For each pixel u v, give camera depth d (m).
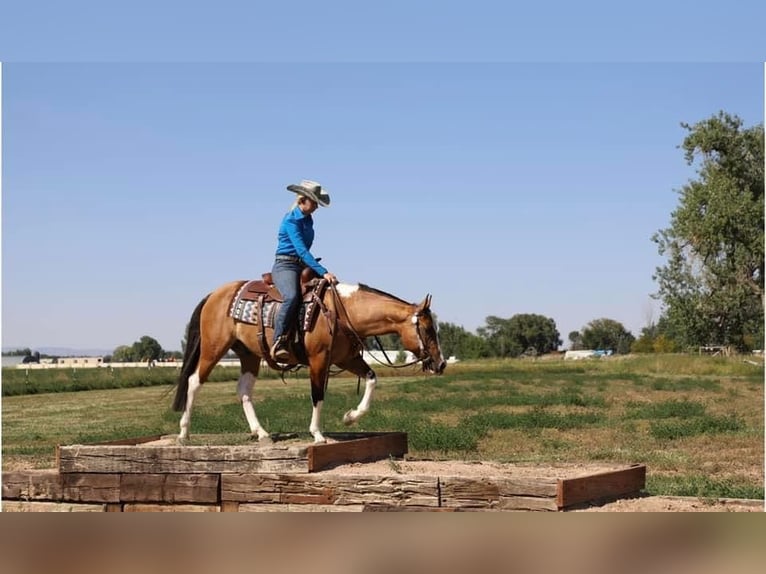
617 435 17.28
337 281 9.89
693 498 8.52
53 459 14.91
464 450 14.93
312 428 9.71
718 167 72.75
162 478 8.89
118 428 20.33
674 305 72.50
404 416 22.16
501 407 25.08
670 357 56.06
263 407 25.25
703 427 17.75
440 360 9.65
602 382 38.50
